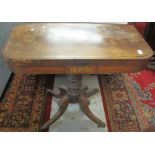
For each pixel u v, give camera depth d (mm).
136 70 1157
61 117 1604
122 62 1093
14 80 1969
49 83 1964
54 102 1740
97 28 1387
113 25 1450
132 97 1843
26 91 1844
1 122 1539
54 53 1088
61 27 1372
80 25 1414
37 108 1672
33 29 1325
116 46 1183
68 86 1516
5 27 1758
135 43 1227
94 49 1143
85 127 1533
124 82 2033
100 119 1602
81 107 1509
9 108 1660
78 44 1185
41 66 1089
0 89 1729
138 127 1559
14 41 1181
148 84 2020
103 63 1092
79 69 1129
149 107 1748
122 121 1603
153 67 2223
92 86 1954
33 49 1113
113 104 1755
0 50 1694
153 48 2303
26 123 1541
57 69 1120
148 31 2223
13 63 1061
